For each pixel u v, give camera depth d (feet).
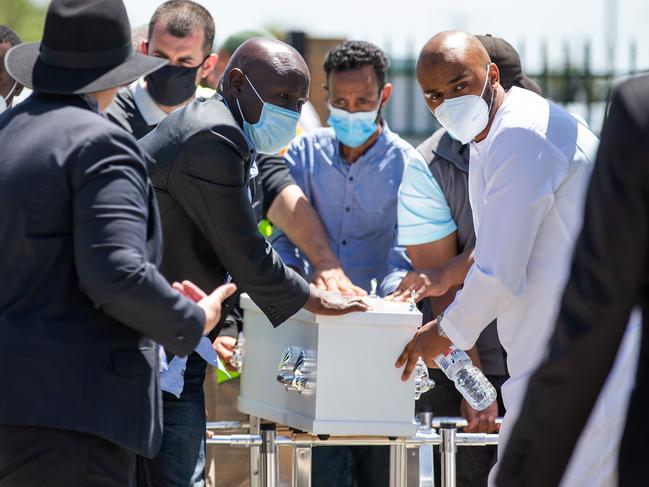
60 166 11.75
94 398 11.81
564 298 8.96
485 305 14.21
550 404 8.94
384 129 20.45
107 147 11.84
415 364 15.17
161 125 15.08
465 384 16.19
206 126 14.53
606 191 8.83
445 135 18.90
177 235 14.93
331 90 19.52
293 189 19.85
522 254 13.96
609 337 8.79
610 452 13.56
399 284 18.45
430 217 18.74
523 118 14.15
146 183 12.18
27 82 12.41
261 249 14.73
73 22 12.34
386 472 19.52
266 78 15.43
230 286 12.95
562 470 9.18
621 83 9.09
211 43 19.76
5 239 11.84
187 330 11.88
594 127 43.57
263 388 16.70
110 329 12.05
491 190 14.12
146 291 11.50
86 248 11.47
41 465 11.81
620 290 8.73
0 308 11.85
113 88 12.82
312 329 15.24
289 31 37.96
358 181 20.06
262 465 15.81
